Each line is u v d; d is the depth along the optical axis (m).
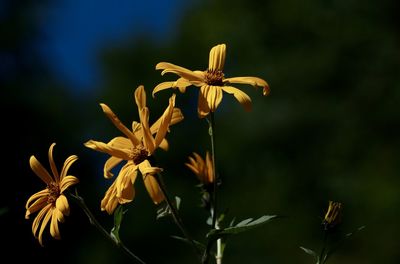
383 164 13.16
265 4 15.86
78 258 16.08
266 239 13.92
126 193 3.54
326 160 13.87
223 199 15.59
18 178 16.03
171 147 19.94
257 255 13.91
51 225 3.64
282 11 15.26
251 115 15.66
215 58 3.86
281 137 14.88
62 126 18.55
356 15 14.66
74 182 3.66
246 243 14.02
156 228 17.59
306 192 14.11
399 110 13.61
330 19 14.82
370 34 14.40
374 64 14.25
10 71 19.75
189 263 17.28
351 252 12.61
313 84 14.63
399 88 13.80
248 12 16.27
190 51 21.61
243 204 14.96
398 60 14.10
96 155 18.23
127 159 3.63
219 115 18.14
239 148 15.84
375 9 14.45
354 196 13.02
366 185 12.88
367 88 14.11
